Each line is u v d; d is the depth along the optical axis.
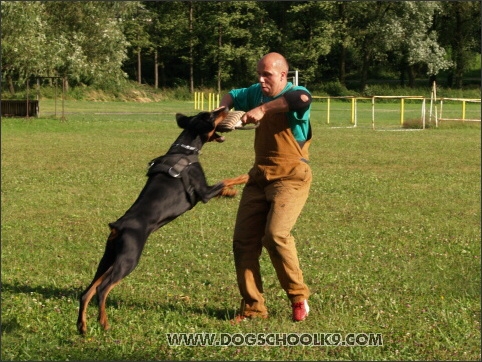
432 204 12.03
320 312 6.16
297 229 9.76
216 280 7.19
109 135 26.27
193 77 68.38
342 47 66.31
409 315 6.06
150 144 22.69
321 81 68.50
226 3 63.28
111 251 5.49
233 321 5.88
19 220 10.38
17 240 9.09
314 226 9.99
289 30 65.19
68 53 38.03
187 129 6.00
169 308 6.23
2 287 6.86
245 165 17.16
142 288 6.84
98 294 5.39
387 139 25.20
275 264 5.87
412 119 35.12
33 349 5.20
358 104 57.09
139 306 6.30
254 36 64.31
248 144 22.88
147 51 64.62
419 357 5.14
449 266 7.88
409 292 6.79
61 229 9.80
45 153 19.67
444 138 25.84
